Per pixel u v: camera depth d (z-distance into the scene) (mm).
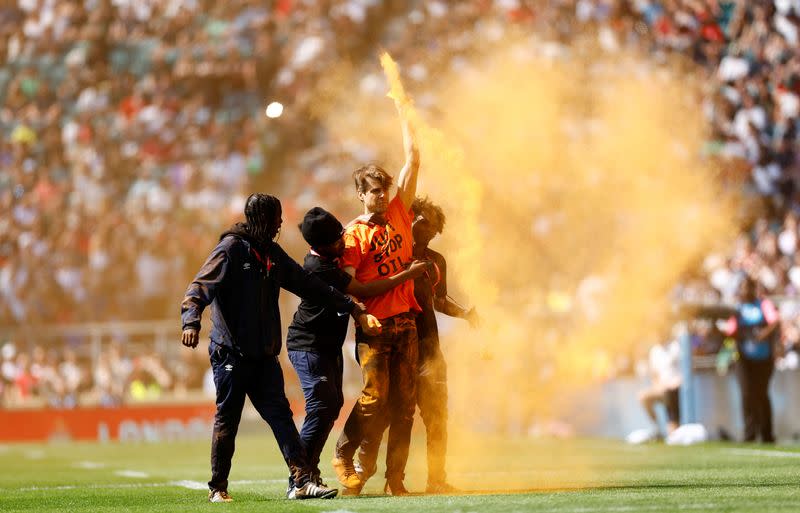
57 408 83062
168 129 102375
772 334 51500
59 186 102125
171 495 29672
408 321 25516
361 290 24812
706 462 38281
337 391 25234
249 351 23828
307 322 25047
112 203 99438
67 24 110625
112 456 59031
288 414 24344
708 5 88312
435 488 26656
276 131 100438
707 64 87875
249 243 23969
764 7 83688
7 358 86062
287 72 101375
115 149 102625
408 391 25719
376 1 103000
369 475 26547
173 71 106375
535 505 21219
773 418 53938
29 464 52875
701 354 56188
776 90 81438
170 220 96375
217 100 105000
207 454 58688
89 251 95812
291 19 104562
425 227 26625
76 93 108500
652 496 22984
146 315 94000
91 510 24938
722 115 83250
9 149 105750
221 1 107125
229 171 98812
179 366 85000
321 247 24875
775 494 22844
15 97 108875
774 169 79625
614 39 91375
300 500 24125
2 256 98312
